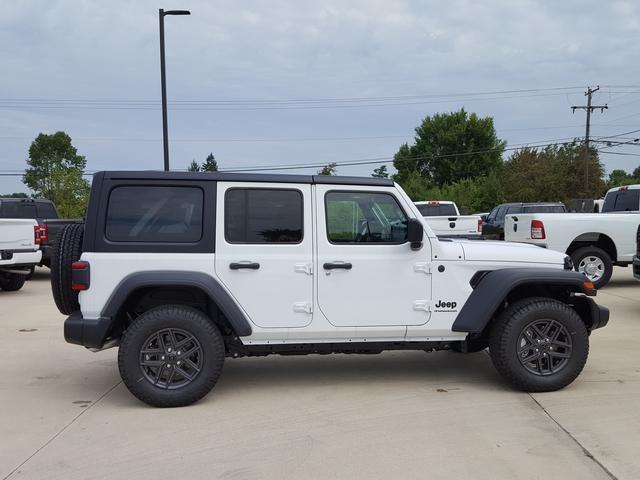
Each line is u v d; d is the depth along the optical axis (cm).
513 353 520
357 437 429
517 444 414
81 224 532
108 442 423
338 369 618
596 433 432
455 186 5219
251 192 510
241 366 632
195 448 411
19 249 1141
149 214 498
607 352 667
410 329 524
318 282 512
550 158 4997
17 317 918
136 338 483
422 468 377
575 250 1152
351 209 521
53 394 539
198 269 496
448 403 503
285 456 397
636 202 1338
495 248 541
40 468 382
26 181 6981
